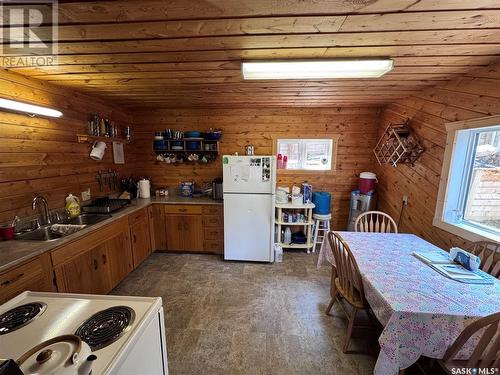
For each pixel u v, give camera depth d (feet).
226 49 4.93
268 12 3.60
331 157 11.90
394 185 9.94
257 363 5.42
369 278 4.89
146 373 2.95
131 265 9.06
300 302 7.64
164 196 12.05
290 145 12.14
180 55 5.23
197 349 5.82
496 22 3.83
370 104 10.64
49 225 7.03
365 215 8.54
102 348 2.47
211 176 12.25
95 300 3.37
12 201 6.33
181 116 11.90
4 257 4.89
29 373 1.91
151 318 3.07
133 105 10.93
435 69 6.07
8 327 2.84
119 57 5.31
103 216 8.06
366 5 3.40
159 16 3.68
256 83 7.37
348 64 5.52
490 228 6.15
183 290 8.34
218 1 3.28
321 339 6.11
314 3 3.35
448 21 3.83
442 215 7.20
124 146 11.39
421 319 3.81
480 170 6.44
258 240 10.16
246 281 8.91
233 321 6.77
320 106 11.23
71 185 8.30
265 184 9.80
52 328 2.82
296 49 4.95
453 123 6.70
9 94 6.13
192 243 11.01
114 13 3.57
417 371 5.11
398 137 8.64
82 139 8.57
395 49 4.95
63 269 5.98
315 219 11.32
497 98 5.48
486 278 4.80
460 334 3.59
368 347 5.87
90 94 8.84
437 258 5.70
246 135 11.91
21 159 6.54
